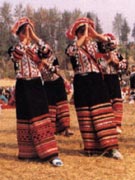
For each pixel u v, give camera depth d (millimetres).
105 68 11195
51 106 11742
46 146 8570
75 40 8977
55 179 7734
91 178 7762
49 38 91750
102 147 8938
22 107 8664
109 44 8859
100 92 8891
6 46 77625
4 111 21188
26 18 8656
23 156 8914
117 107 11320
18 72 8641
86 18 8953
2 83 55688
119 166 8430
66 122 11898
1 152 9859
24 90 8578
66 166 8477
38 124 8578
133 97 23859
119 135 11609
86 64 8891
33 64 8633
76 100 9016
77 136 11844
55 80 11781
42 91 8656
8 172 8195
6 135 12344
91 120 8977
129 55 86188
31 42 8648
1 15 82438
